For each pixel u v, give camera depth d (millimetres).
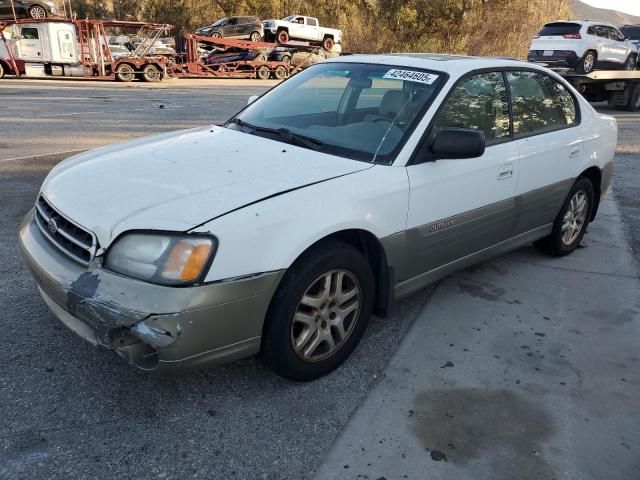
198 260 2410
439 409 2873
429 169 3316
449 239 3570
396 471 2455
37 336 3279
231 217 2512
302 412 2799
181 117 12508
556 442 2682
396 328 3645
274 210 2629
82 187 2857
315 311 2902
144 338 2363
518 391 3051
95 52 23719
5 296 3730
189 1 52281
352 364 3227
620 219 6078
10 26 22219
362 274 3061
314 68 4277
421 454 2562
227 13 52875
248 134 3625
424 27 45125
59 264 2648
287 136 3498
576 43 15359
